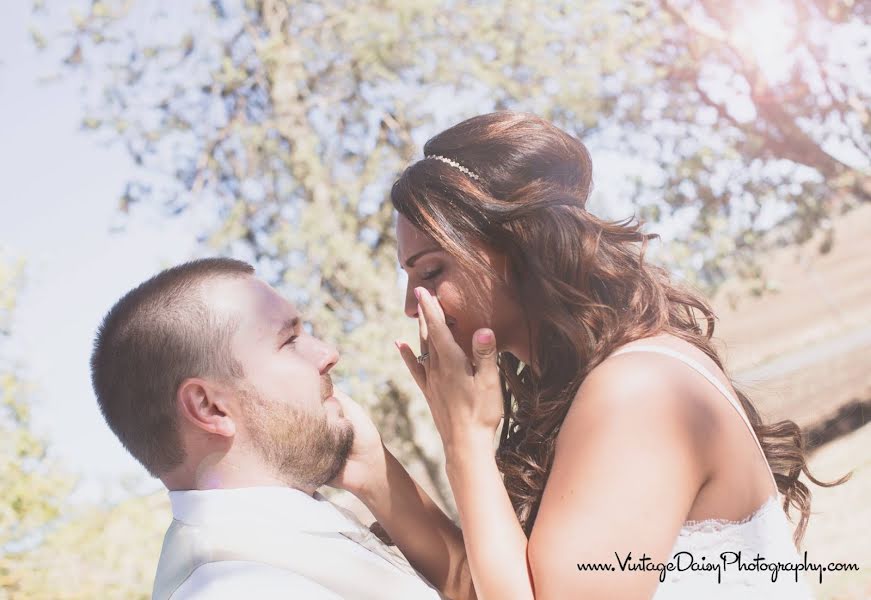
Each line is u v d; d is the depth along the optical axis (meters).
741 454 1.56
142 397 1.77
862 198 5.84
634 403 1.48
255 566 1.62
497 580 1.49
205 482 1.77
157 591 1.70
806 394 6.16
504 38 4.87
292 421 1.79
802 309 6.58
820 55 5.71
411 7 4.66
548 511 1.49
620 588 1.39
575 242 1.80
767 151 5.64
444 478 4.67
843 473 5.72
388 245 4.90
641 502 1.42
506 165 1.84
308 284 4.50
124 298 1.84
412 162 1.93
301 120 4.90
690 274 5.10
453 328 1.84
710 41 5.59
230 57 5.08
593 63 4.89
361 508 4.41
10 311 4.03
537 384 1.90
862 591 4.45
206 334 1.74
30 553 3.91
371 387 4.42
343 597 1.68
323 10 5.01
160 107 4.97
